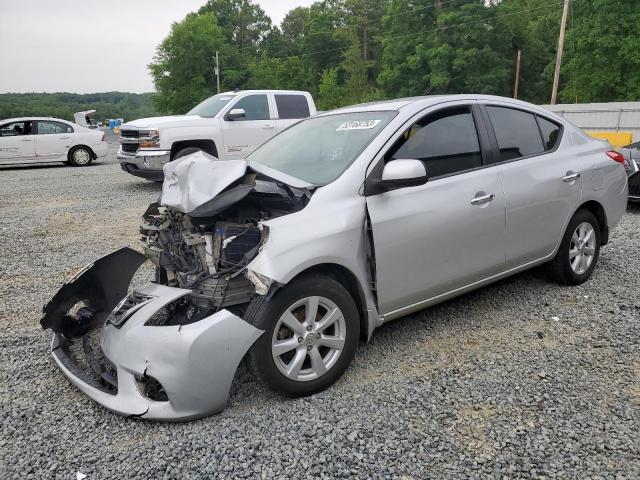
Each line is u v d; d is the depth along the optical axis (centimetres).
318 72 8000
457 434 286
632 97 3778
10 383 357
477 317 440
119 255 412
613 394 319
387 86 5866
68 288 388
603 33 3759
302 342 321
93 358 353
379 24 7662
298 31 9975
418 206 362
